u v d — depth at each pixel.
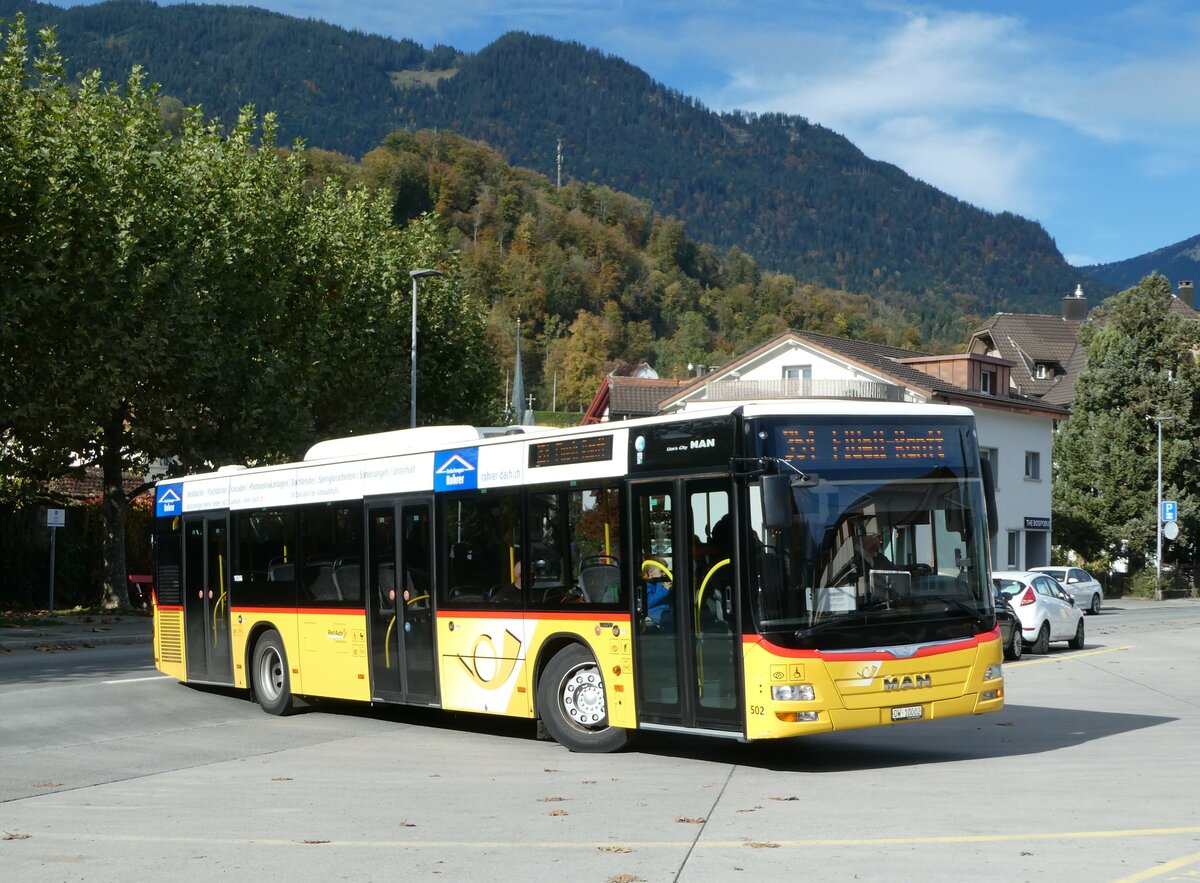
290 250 39.50
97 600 42.84
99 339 31.95
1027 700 17.94
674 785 11.14
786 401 11.88
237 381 36.22
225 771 12.48
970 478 12.38
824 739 14.12
